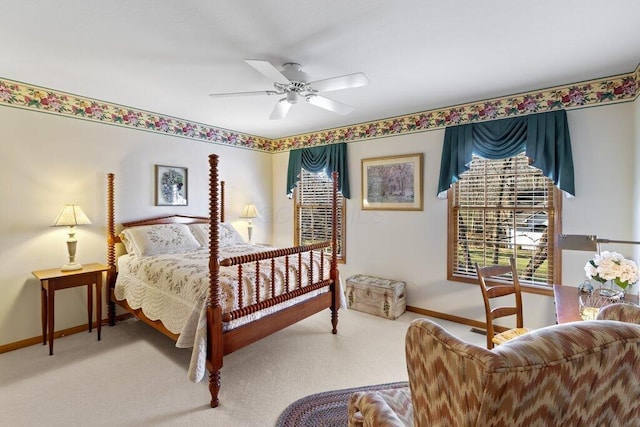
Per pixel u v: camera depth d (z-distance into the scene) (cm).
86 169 336
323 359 277
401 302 382
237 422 199
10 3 171
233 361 273
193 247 374
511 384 63
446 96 322
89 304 317
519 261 322
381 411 115
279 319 268
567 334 70
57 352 288
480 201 343
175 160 409
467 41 212
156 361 273
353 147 439
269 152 530
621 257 180
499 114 323
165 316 262
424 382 85
